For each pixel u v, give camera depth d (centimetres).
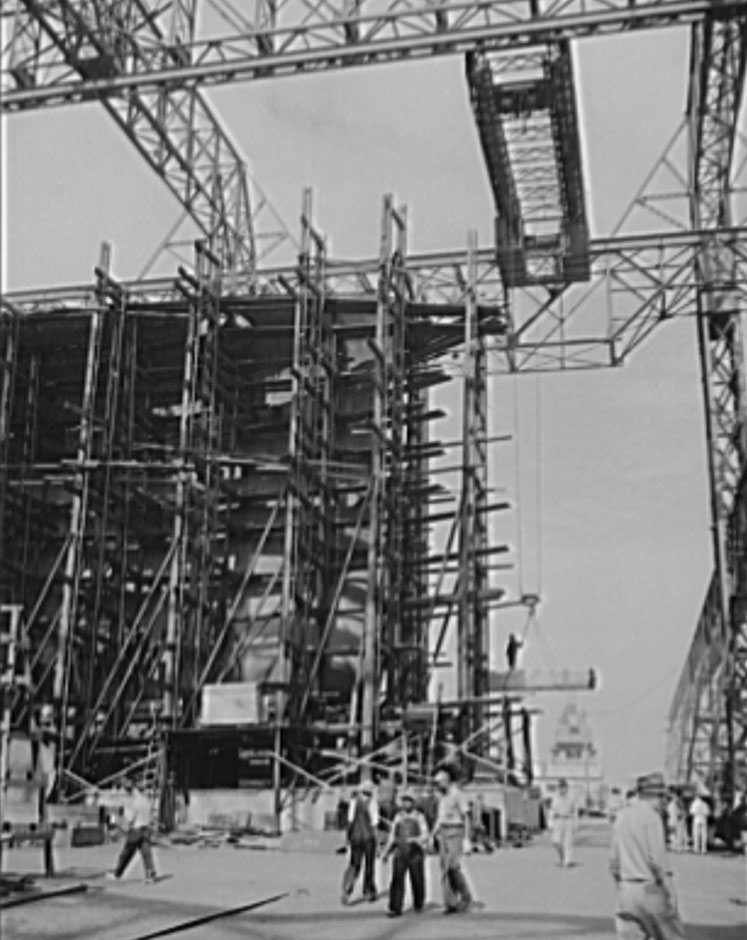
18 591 5247
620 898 986
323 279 5100
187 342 5150
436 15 3278
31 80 3591
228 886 2034
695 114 4138
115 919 1529
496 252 4709
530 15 3375
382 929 1470
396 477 4838
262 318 5356
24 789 1991
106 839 3466
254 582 5169
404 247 5034
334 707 4875
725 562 4184
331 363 5238
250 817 4153
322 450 5084
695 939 1369
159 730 4425
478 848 3347
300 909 1706
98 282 5172
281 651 4500
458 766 4403
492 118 4253
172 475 5181
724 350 4394
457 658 4631
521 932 1434
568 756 9106
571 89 4088
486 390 5028
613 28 3184
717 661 4797
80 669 4991
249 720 4347
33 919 1516
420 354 5284
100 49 3512
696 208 4469
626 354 4694
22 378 5622
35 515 5462
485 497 4962
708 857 3188
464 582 4662
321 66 3366
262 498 5259
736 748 4044
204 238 5375
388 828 2848
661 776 1010
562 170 4469
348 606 5050
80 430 5103
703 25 3531
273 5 3469
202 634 4884
